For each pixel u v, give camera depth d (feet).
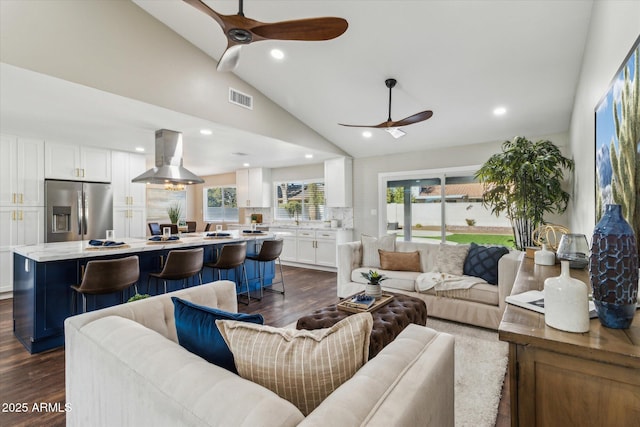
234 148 17.21
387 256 12.91
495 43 9.62
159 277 10.41
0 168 13.96
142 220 18.63
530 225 12.58
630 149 4.55
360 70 11.81
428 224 18.25
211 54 12.01
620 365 2.89
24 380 7.38
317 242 21.25
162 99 10.52
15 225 14.34
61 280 9.36
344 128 16.74
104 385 3.60
